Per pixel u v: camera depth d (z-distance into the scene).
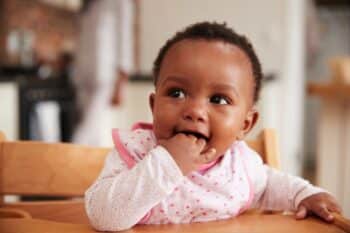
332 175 2.11
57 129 3.02
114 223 0.64
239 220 0.67
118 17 2.96
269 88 3.09
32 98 2.81
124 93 3.14
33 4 3.72
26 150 0.91
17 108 2.69
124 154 0.77
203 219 0.79
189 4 3.65
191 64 0.71
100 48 2.94
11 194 0.90
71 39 4.09
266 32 3.44
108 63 2.97
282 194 0.85
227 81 0.71
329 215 0.69
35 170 0.91
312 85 2.02
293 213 0.77
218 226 0.64
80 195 0.93
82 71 2.99
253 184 0.86
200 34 0.75
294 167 3.53
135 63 3.78
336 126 2.08
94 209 0.66
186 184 0.78
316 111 4.86
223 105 0.72
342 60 1.97
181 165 0.66
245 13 3.48
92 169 0.94
